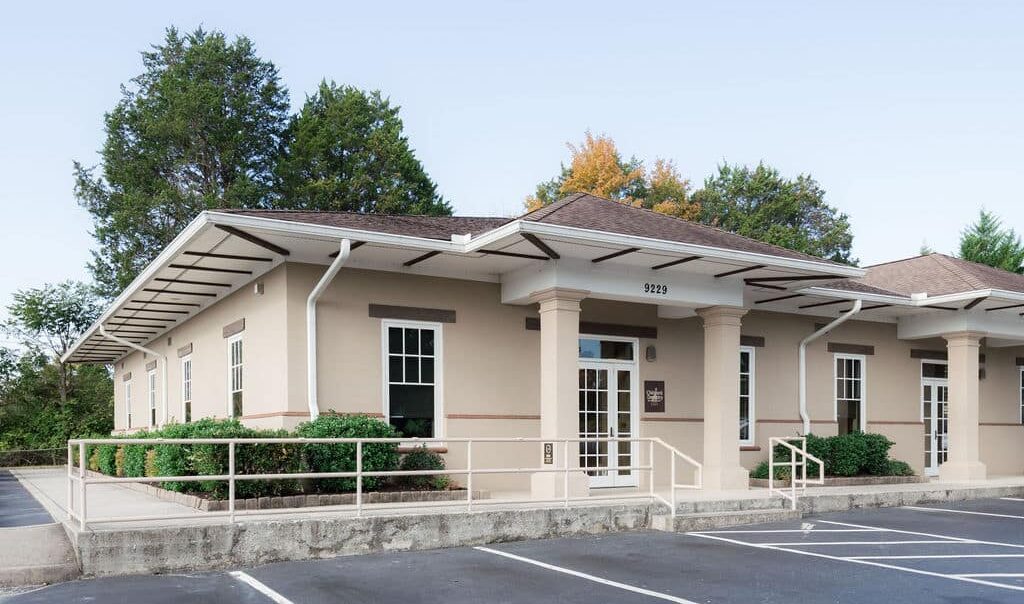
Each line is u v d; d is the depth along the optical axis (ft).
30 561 30.55
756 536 40.60
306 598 27.20
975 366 66.13
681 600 27.09
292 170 131.95
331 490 42.19
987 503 55.42
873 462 61.98
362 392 47.16
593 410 55.57
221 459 39.73
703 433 59.26
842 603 26.84
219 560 32.30
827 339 66.39
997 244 156.56
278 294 46.73
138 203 128.47
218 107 131.75
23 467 109.91
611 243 42.93
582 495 45.78
